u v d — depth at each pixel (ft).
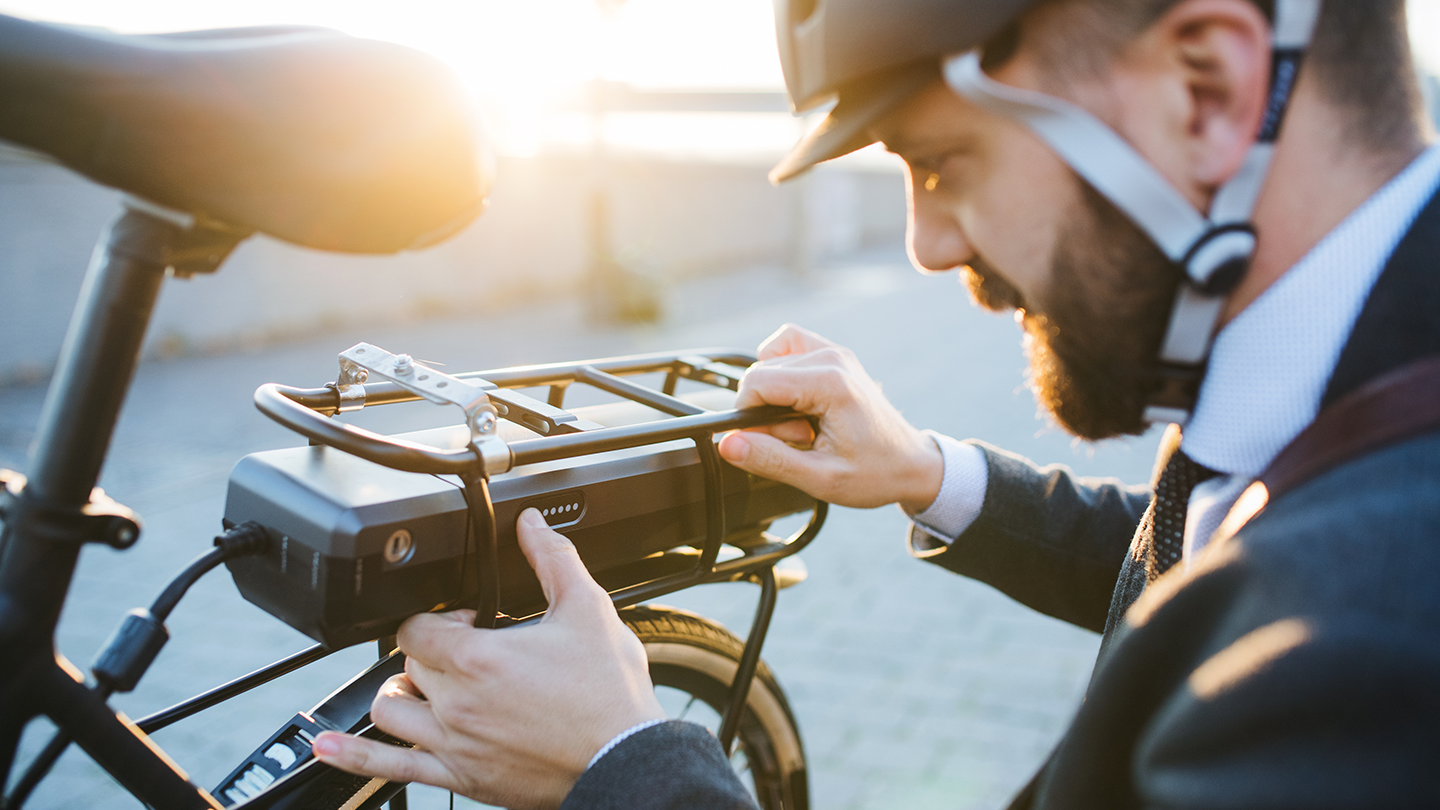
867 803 8.42
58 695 2.27
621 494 3.10
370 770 2.50
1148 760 1.65
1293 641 1.44
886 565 13.89
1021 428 21.57
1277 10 1.84
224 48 1.94
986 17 1.93
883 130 2.25
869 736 9.52
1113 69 1.93
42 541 2.16
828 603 12.61
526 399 3.26
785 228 75.97
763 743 4.48
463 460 2.53
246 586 2.81
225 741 9.19
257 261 34.37
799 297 49.52
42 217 27.89
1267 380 2.01
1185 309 2.01
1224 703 1.49
